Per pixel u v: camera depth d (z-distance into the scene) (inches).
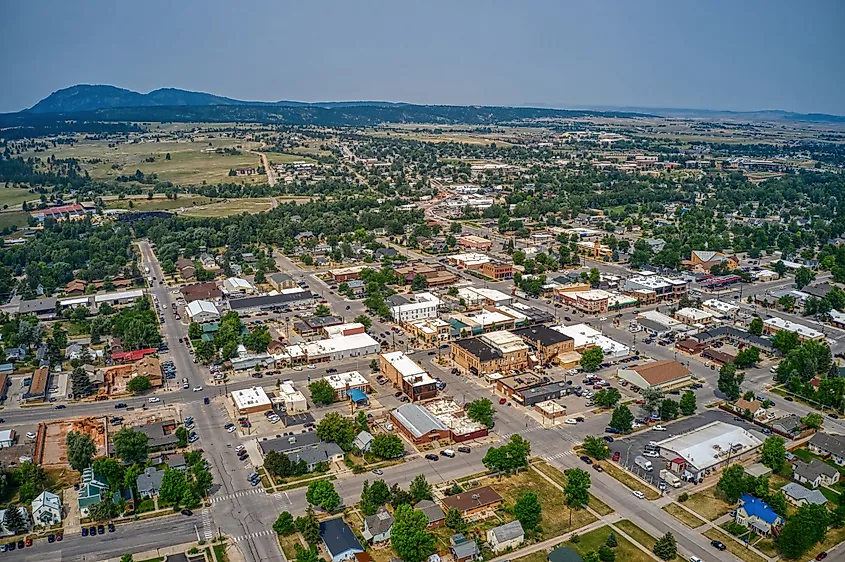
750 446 7017.7
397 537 5339.6
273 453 6604.3
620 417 7411.4
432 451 7096.5
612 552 5300.2
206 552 5452.8
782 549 5418.3
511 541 5526.6
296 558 5305.1
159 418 7780.5
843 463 6776.6
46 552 5462.6
